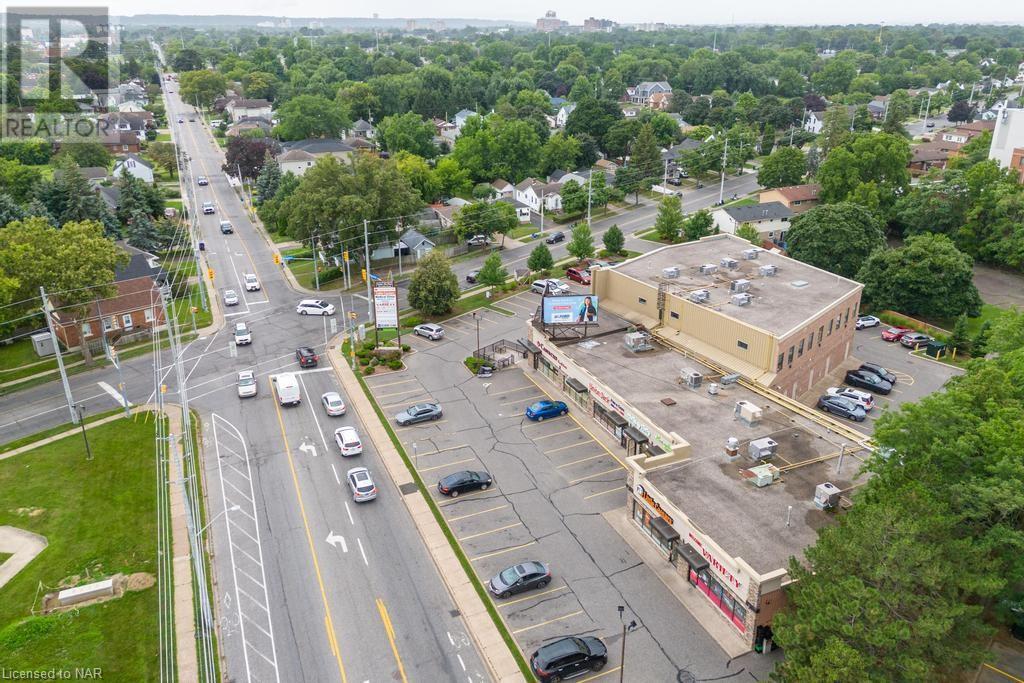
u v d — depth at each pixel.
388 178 95.62
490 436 56.12
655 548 43.41
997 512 34.16
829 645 27.88
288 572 41.41
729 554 37.16
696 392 54.84
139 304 78.44
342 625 37.59
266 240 113.94
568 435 56.19
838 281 70.00
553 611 38.44
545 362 66.06
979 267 98.94
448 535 44.62
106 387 65.06
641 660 35.19
